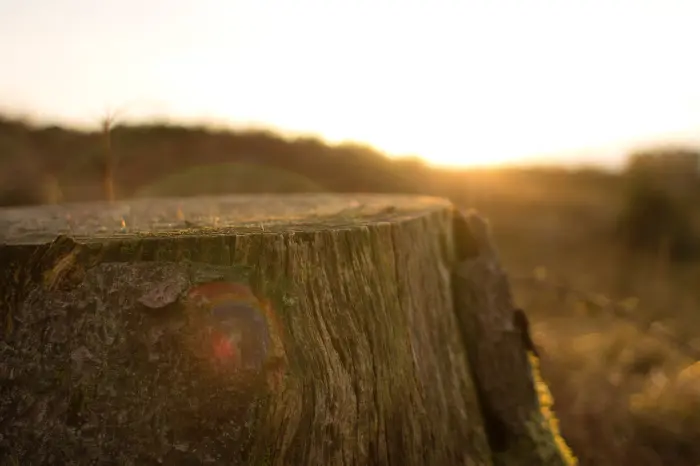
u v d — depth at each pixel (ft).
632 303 20.59
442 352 7.68
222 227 6.10
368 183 33.47
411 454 6.28
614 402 12.21
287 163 32.71
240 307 4.82
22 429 4.67
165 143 30.07
